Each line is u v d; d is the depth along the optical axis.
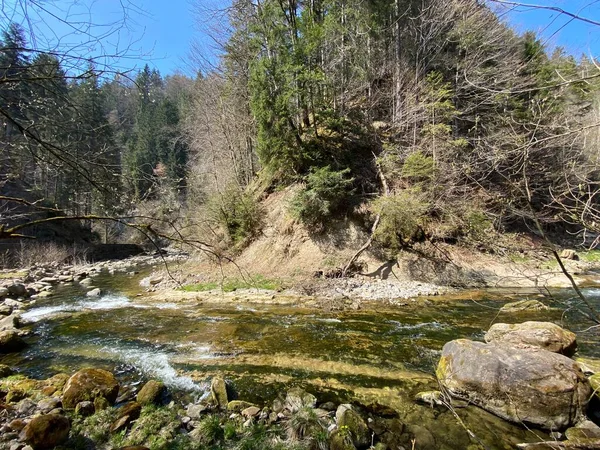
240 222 15.78
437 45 15.84
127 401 4.77
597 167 3.79
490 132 9.42
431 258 13.05
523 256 12.74
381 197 13.19
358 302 10.05
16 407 4.31
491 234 12.44
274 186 17.20
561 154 4.38
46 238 22.88
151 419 4.18
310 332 7.56
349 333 7.46
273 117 14.41
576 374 4.11
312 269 13.28
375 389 4.97
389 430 4.00
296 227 14.70
